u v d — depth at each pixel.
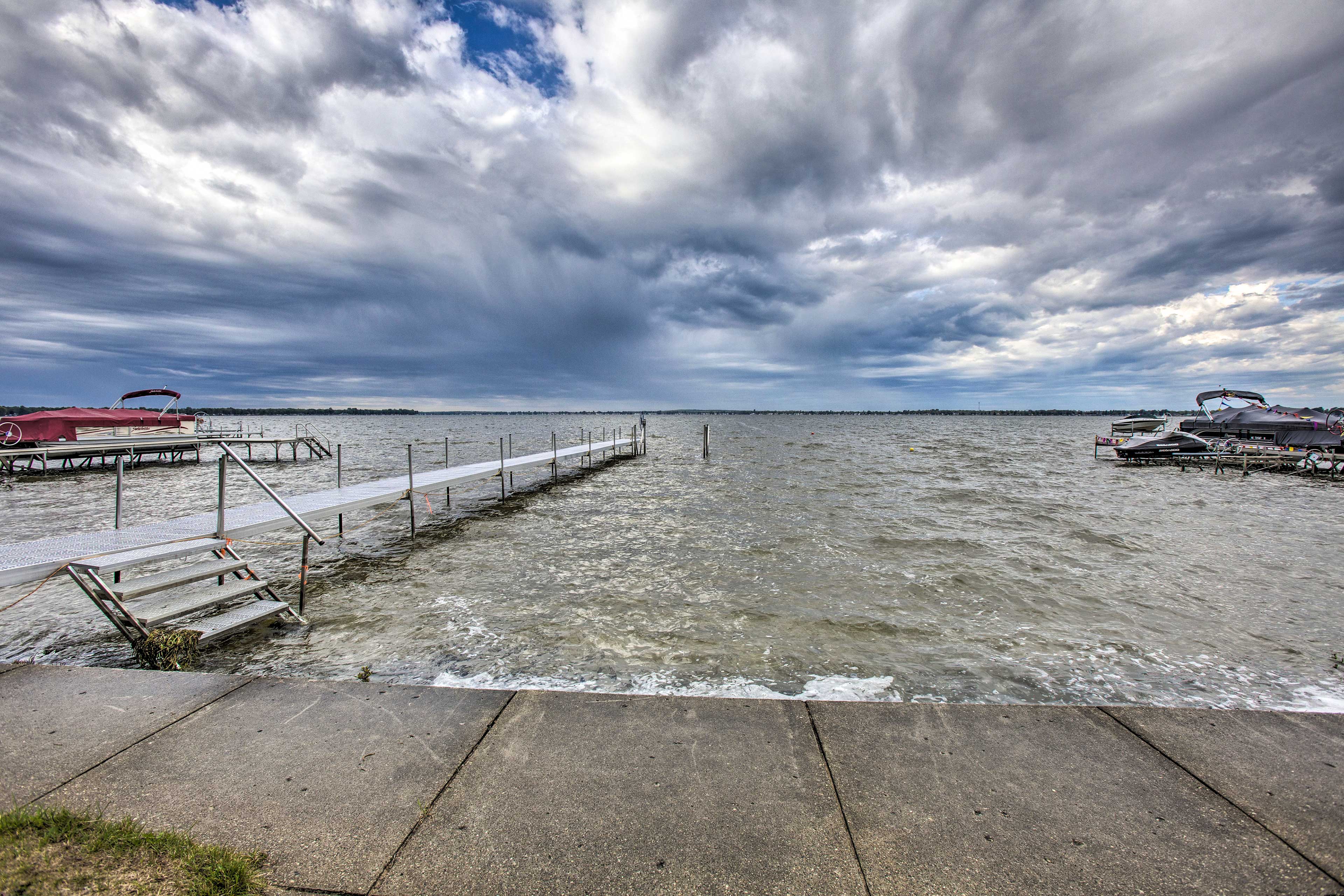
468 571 9.50
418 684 4.68
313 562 10.16
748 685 5.26
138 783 2.78
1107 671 5.59
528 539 12.07
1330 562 9.91
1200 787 2.77
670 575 9.19
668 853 2.34
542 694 3.71
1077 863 2.28
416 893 2.15
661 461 34.12
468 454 40.25
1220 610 7.43
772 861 2.29
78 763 2.94
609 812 2.58
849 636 6.57
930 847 2.37
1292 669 5.59
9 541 12.29
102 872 2.18
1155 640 6.40
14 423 25.64
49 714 3.42
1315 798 2.68
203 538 6.66
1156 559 10.19
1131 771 2.90
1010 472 27.00
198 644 5.66
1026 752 3.07
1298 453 24.81
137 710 3.48
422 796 2.69
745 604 7.69
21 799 2.64
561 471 27.16
